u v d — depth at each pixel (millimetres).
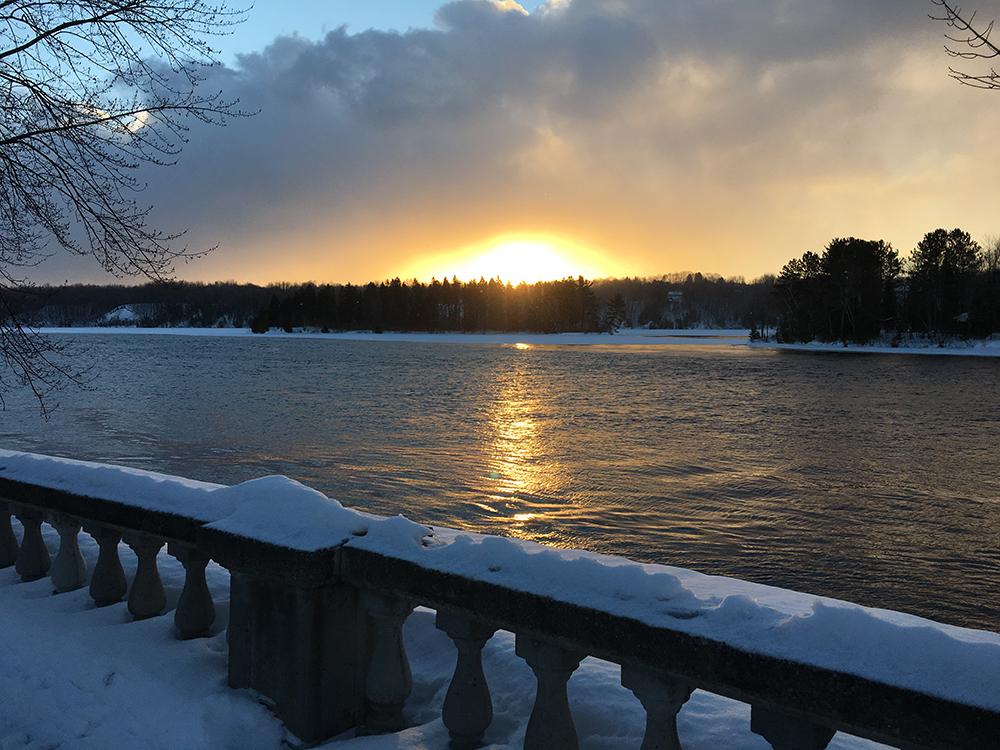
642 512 12500
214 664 2896
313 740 2439
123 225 6039
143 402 28609
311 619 2422
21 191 5941
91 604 3605
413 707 2686
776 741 1699
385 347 96500
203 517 2906
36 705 2689
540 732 2137
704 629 1734
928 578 9367
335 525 2529
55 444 18672
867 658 1527
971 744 1375
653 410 28672
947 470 16562
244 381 39781
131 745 2430
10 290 6277
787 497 13766
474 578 2160
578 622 1933
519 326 173750
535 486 14469
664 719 1918
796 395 35312
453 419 25047
